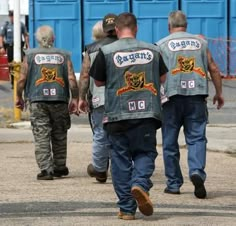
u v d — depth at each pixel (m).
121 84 22.33
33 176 31.98
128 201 22.95
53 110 31.19
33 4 67.75
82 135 45.16
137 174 22.36
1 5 76.88
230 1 67.69
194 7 67.56
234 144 40.88
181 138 42.75
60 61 31.23
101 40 28.97
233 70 67.50
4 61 66.75
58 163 31.73
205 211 24.59
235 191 28.59
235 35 67.69
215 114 53.25
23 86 31.33
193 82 26.91
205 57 27.16
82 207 25.16
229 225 22.36
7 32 64.38
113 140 22.66
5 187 29.22
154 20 67.62
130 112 22.31
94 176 30.19
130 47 22.50
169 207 25.27
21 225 22.42
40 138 31.14
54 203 25.86
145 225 22.27
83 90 29.23
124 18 22.75
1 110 55.00
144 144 22.48
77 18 67.75
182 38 27.11
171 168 27.69
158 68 22.67
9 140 44.00
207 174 32.66
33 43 67.56
